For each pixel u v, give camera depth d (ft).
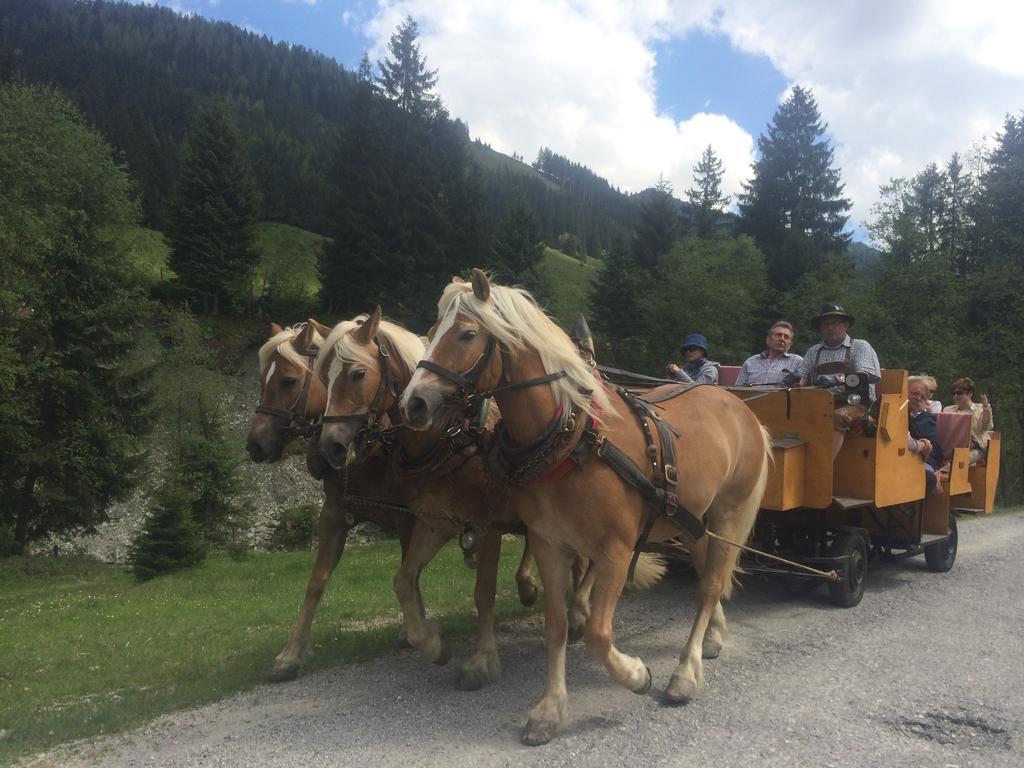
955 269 106.63
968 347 82.38
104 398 68.03
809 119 162.30
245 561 44.01
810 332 107.65
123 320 69.41
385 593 26.84
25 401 62.64
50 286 66.03
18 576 52.03
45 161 100.99
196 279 142.82
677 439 14.70
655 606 21.81
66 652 20.81
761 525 22.40
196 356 99.50
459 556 32.94
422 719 13.64
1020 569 27.30
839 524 22.26
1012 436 79.92
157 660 19.15
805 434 20.22
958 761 11.76
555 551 13.21
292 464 98.43
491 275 13.64
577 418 12.53
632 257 150.92
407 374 15.90
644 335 130.41
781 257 143.02
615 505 12.78
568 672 16.16
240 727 13.43
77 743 13.01
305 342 17.12
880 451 21.16
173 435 88.28
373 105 148.97
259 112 345.10
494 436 13.80
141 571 42.34
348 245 140.36
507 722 13.48
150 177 215.92
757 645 17.92
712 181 177.06
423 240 138.41
